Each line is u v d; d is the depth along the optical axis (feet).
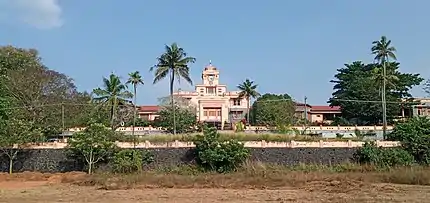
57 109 246.47
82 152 188.55
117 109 287.48
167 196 131.03
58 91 255.70
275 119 306.76
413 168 180.14
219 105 371.56
